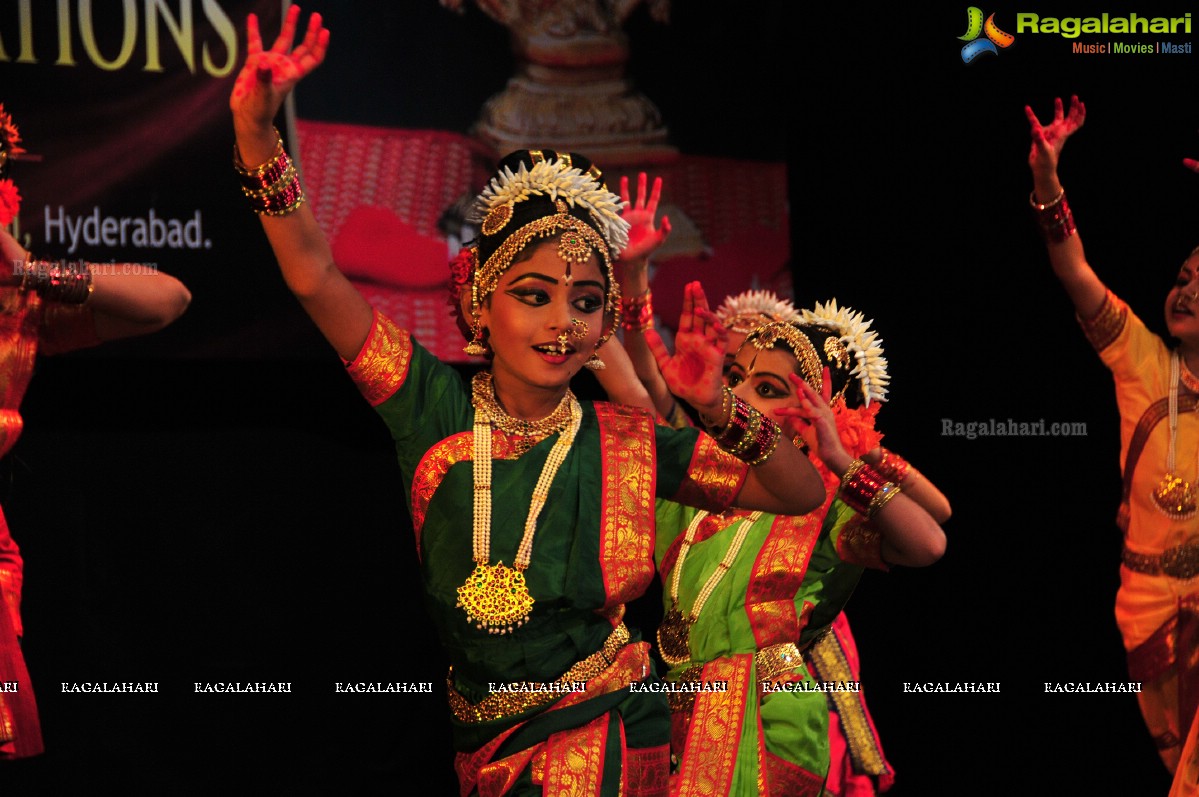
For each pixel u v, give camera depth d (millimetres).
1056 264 16281
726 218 19609
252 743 18172
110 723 17516
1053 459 21578
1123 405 16453
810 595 12570
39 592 17328
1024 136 21156
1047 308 21359
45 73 16344
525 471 9516
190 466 18172
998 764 21312
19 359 10508
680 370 9703
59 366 17469
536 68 18875
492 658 9352
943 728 21312
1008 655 21500
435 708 19094
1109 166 20984
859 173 20969
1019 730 21406
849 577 12680
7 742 9992
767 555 12453
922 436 21250
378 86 18062
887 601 21375
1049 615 21562
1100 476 21578
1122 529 16562
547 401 9844
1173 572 16031
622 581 9477
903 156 21062
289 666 18453
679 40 19516
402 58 18188
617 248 10109
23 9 16266
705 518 12812
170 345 16969
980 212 21234
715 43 19672
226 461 18359
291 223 8992
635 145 19250
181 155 16984
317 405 18828
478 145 18531
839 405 13227
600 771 9336
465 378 18375
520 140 18750
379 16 18078
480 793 9547
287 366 18578
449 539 9383
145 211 16797
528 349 9555
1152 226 20984
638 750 9656
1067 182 21000
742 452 9750
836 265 20906
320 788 18391
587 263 9641
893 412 21109
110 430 17812
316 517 18750
